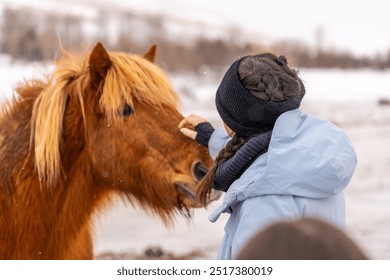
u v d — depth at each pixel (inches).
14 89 188.4
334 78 1480.1
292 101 127.5
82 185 180.7
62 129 176.7
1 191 171.3
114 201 198.1
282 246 66.2
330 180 118.5
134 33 1560.0
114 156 176.4
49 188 172.9
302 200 120.3
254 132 130.0
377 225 397.4
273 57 132.3
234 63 130.9
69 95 179.5
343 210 128.5
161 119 175.9
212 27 2354.8
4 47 1128.2
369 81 1469.0
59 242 177.8
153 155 174.4
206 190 135.6
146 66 181.9
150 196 178.5
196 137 168.6
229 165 129.3
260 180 120.9
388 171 570.6
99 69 176.4
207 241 374.3
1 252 170.1
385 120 924.6
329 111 991.6
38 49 1099.3
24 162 172.7
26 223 171.5
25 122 178.4
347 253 65.4
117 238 374.3
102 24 1610.5
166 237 380.2
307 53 1875.0
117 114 175.6
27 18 1435.8
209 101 929.5
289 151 119.6
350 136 774.5
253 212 121.0
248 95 126.6
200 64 1328.7
